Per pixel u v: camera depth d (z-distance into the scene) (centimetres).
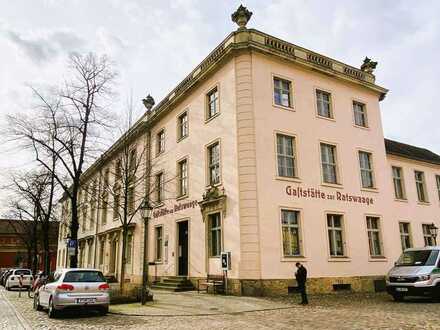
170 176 2583
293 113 2094
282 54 2097
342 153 2250
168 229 2506
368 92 2516
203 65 2316
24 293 2664
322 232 2020
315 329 967
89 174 2744
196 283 2108
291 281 1831
